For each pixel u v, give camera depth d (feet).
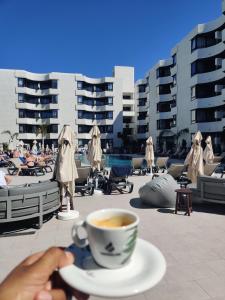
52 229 21.03
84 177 33.81
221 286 12.53
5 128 179.63
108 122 195.11
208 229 20.86
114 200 31.42
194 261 15.12
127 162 91.86
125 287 2.72
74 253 3.31
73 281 2.84
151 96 167.73
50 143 186.91
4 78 179.73
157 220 23.36
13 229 20.88
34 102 189.16
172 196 27.37
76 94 189.78
